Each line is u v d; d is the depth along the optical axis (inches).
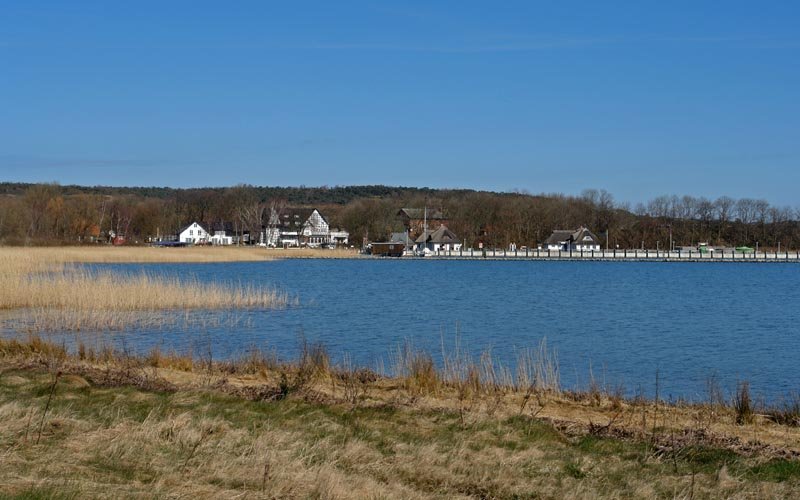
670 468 503.2
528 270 4202.8
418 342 1333.7
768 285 3149.6
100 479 417.4
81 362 870.4
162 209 6875.0
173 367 879.7
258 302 1908.2
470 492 445.1
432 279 3275.1
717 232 6879.9
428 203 7022.6
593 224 6491.1
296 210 7224.4
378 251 5511.8
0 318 1414.9
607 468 498.0
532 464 498.6
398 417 613.3
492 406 676.7
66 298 1581.0
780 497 446.6
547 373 930.1
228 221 7253.9
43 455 455.2
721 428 638.5
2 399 617.9
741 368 1119.6
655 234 6619.1
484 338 1405.0
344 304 2021.4
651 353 1254.9
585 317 1807.3
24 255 2493.8
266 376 824.3
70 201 5895.7
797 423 664.4
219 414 597.3
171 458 468.1
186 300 1750.7
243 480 433.7
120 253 3565.5
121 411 591.5
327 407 639.8
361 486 437.1
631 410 705.0
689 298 2420.0
